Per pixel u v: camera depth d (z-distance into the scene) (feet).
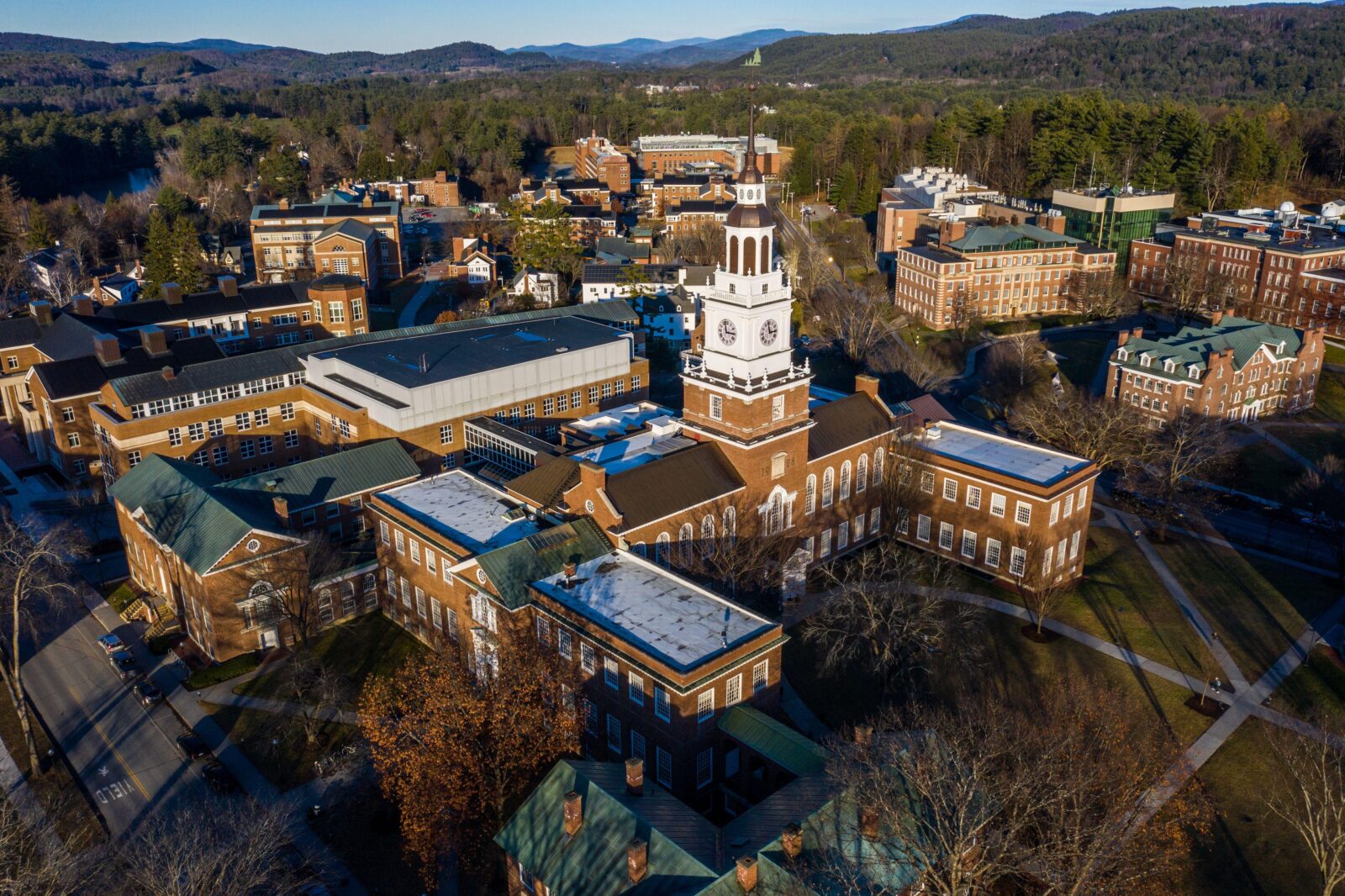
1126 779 186.91
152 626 285.64
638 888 158.92
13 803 208.54
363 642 276.21
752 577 276.00
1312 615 283.38
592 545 249.14
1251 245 568.41
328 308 510.99
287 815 208.74
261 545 264.11
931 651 249.75
